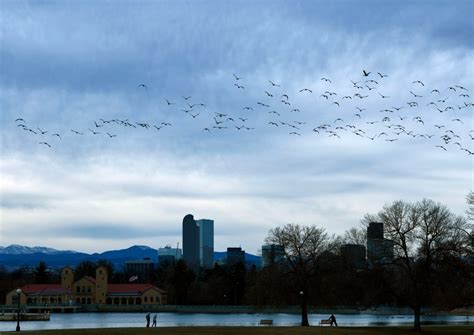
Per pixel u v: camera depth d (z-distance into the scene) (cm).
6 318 15512
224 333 7569
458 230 8656
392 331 8438
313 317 18012
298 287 9969
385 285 8750
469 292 8344
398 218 8844
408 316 18562
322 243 10056
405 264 8756
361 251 9025
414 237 8750
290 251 10038
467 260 8362
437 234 8644
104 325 12912
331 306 10006
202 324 13200
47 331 7700
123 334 7212
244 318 17250
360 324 12438
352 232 11169
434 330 8731
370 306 9162
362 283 8862
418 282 8650
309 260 10000
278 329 8400
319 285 9825
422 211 8750
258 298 10056
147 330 7912
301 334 7619
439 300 8531
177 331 7769
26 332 7494
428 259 8538
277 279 9944
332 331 8150
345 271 9162
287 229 10306
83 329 8112
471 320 15362
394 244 8806
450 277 8412
